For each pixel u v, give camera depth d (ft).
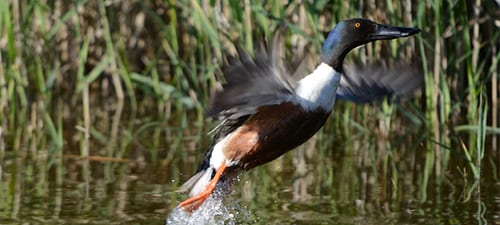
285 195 35.24
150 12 47.44
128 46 53.36
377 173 38.45
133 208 33.19
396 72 31.12
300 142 30.17
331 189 35.99
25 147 42.96
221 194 31.73
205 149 42.65
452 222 31.45
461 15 43.39
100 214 32.35
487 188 35.65
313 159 41.14
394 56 43.70
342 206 33.58
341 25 30.12
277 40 28.30
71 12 46.01
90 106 52.19
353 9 44.04
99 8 52.08
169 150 42.57
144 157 41.22
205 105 47.62
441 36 44.70
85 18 52.31
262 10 41.81
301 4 45.34
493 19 44.86
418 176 37.78
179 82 49.11
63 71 52.54
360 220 31.89
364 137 45.21
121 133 46.14
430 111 44.06
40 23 46.32
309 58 45.19
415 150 42.32
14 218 31.78
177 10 49.11
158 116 50.06
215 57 48.24
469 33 45.09
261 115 29.78
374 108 46.50
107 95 54.49
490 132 44.55
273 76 28.25
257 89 28.48
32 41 49.65
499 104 47.24
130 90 50.01
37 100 50.29
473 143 42.73
